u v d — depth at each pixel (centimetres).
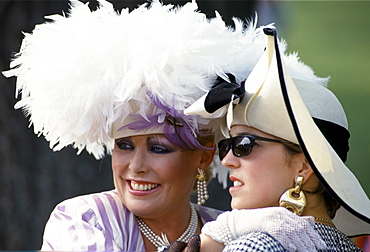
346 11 2319
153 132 944
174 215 1002
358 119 2248
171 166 961
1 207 1708
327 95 827
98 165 1734
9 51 1711
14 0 1717
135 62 909
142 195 965
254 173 801
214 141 1001
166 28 943
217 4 1778
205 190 1034
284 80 743
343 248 762
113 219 968
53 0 1728
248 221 752
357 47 2250
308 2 2223
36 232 1712
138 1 1678
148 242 998
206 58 934
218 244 757
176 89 909
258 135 805
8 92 1714
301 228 738
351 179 795
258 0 1966
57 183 1723
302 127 767
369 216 794
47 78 930
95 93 912
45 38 955
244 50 977
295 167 790
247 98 820
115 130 955
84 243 918
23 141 1722
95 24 948
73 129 932
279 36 2117
